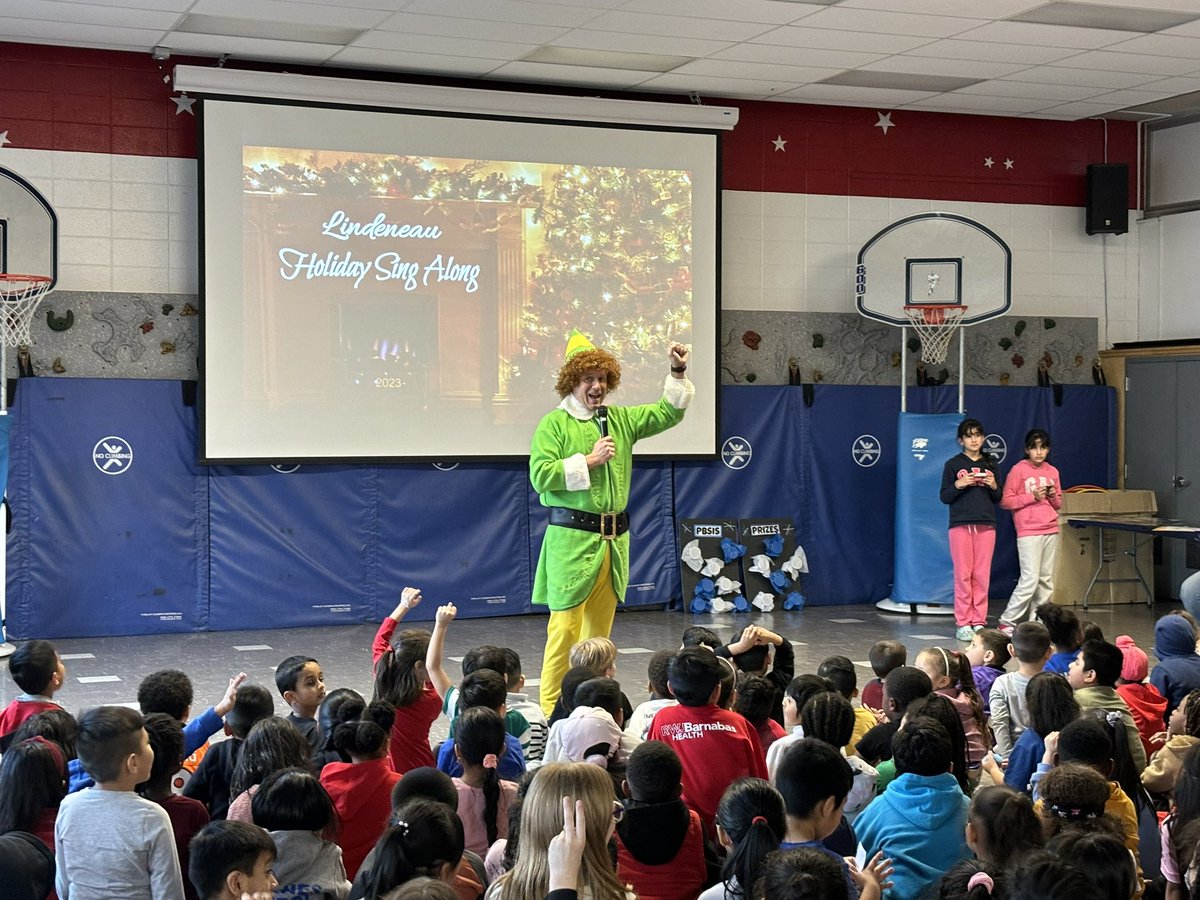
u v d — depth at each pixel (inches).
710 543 443.8
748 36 373.4
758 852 111.3
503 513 424.5
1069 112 477.7
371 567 411.2
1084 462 488.1
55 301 387.2
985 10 348.5
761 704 165.8
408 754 180.4
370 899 102.9
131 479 389.4
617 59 399.2
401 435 411.5
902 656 205.3
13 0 335.0
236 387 394.0
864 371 470.9
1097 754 142.6
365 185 405.1
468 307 417.4
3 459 360.5
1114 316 499.2
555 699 256.4
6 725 173.8
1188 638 211.3
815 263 464.4
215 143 389.7
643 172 433.1
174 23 356.8
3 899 118.8
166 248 396.5
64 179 386.3
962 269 452.8
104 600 386.0
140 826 118.7
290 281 398.6
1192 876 110.7
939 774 133.2
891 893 128.6
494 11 347.3
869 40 378.0
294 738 143.0
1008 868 106.8
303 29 364.8
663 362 438.0
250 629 399.5
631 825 122.5
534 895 100.9
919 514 439.8
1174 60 402.0
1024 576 418.9
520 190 421.4
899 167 472.1
